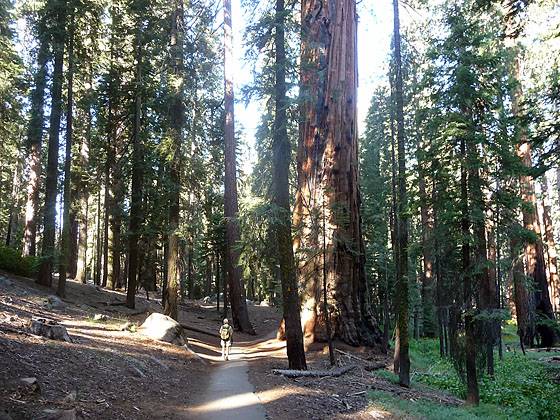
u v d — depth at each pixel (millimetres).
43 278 21203
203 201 27156
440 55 12844
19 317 12117
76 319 15820
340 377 13469
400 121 14469
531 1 15008
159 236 25781
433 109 13148
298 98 12930
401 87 14633
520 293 27656
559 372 19125
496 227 13984
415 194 14008
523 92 23766
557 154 12484
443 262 13734
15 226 44188
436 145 12938
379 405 10266
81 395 7539
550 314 27141
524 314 27453
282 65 12992
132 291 24781
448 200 12805
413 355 21766
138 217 24781
